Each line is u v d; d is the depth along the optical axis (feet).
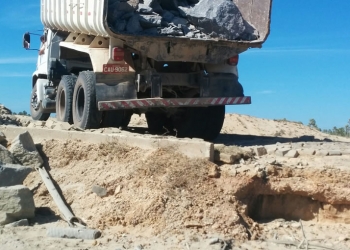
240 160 19.26
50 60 32.17
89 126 26.05
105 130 24.13
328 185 18.39
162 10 26.63
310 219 18.79
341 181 18.40
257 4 26.78
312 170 18.74
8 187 17.48
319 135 37.01
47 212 18.26
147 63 25.46
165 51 24.98
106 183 18.51
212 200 17.26
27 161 20.25
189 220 16.65
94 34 25.96
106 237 16.38
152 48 24.76
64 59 30.99
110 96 25.05
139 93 26.45
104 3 23.88
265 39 26.12
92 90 25.70
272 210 18.80
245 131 36.91
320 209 18.74
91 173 19.43
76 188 19.03
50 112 35.19
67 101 28.78
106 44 25.59
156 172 18.29
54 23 30.86
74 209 18.19
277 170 18.78
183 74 26.35
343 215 18.48
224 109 28.12
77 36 28.84
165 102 25.41
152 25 25.17
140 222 16.88
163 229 16.46
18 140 20.39
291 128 39.88
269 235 17.15
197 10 26.02
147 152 19.51
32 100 36.40
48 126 25.04
